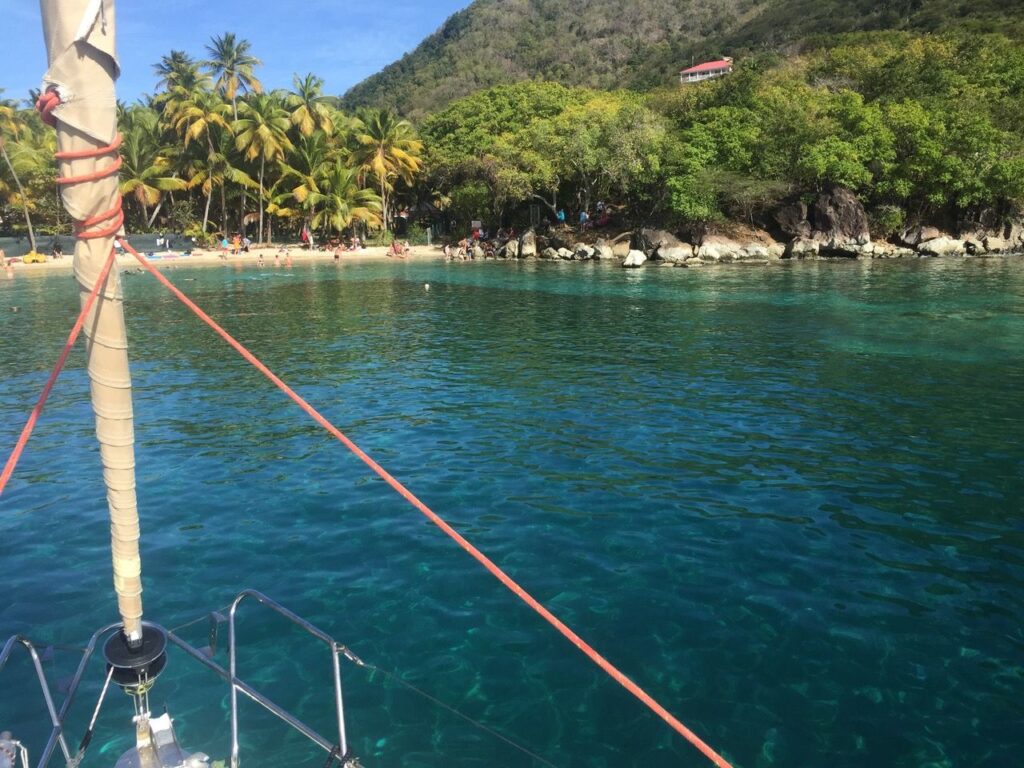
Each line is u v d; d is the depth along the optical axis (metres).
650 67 150.38
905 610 7.93
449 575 8.73
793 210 62.78
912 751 5.86
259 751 5.82
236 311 33.56
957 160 59.38
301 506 10.79
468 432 14.41
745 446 13.48
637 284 43.53
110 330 3.41
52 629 7.58
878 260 57.66
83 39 3.06
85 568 8.91
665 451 13.21
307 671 6.87
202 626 7.63
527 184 68.00
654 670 6.88
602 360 21.59
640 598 8.19
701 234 61.25
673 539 9.67
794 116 62.00
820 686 6.64
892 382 18.42
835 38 101.94
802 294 36.78
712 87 71.00
